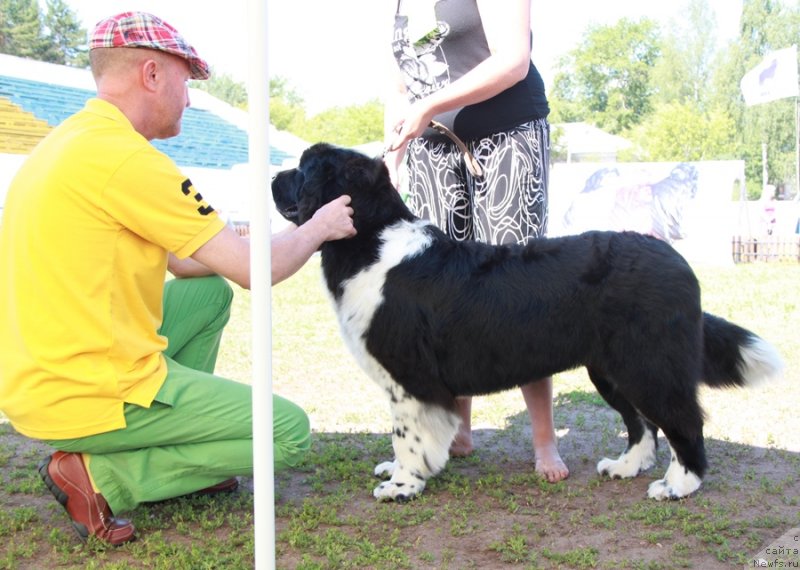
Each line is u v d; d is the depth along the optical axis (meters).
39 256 2.63
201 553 2.78
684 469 3.32
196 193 2.78
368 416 4.87
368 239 3.45
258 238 2.19
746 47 52.88
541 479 3.60
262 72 2.16
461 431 4.03
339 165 3.45
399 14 3.96
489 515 3.21
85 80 24.30
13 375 2.72
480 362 3.36
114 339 2.74
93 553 2.85
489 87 3.50
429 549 2.88
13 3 49.69
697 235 15.77
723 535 2.93
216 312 3.49
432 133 4.00
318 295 11.32
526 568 2.68
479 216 3.96
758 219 21.23
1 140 19.77
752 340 3.45
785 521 3.05
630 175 16.12
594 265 3.25
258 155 2.17
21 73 22.88
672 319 3.17
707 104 55.84
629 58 59.19
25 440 4.29
